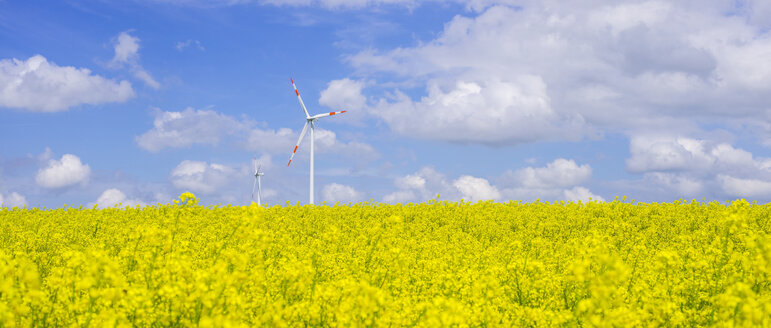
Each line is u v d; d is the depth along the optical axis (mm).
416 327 7586
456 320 6395
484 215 25719
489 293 8086
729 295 6996
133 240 10266
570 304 9734
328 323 7723
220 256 9000
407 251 13953
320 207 29016
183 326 7039
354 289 7203
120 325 6125
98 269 6996
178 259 7770
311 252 12203
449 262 13320
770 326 6391
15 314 6387
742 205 9719
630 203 26844
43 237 17391
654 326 7840
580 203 27812
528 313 8227
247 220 8797
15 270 7430
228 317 6406
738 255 9539
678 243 16781
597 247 9305
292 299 9086
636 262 11812
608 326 6691
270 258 11703
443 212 26734
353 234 21297
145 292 6891
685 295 9766
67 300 7391
